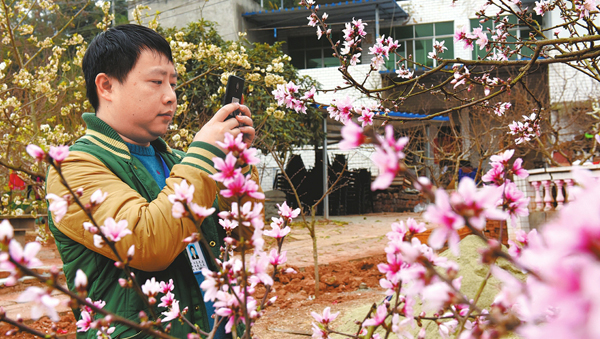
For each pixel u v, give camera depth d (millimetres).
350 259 7426
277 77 5871
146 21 17625
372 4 16953
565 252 281
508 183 805
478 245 3299
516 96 10391
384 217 14344
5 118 6207
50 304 667
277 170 15602
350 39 2525
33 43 7418
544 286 284
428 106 15312
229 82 1664
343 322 4020
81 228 1347
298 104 2346
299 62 19281
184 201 823
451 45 18203
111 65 1605
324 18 2564
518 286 426
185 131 6242
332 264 7031
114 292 1435
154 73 1629
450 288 529
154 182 1638
